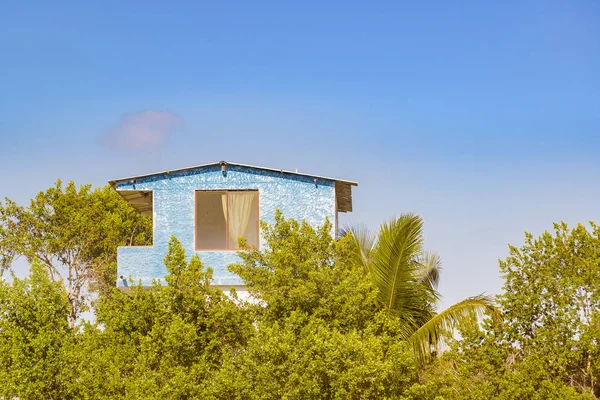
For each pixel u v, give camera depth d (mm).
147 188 31953
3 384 26734
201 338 26141
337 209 35156
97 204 41438
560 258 27312
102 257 41500
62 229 40719
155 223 31703
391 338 26391
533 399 25266
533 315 26797
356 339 25078
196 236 31578
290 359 24906
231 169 31984
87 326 27234
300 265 27188
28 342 27391
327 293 27047
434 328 29234
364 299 27297
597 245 27281
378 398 25016
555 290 26797
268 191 31781
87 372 26188
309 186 31781
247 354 25250
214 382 25250
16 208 40875
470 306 29078
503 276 27469
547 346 25984
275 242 28078
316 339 24938
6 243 40344
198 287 26750
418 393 25531
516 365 26062
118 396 25453
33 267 28359
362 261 31578
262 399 24609
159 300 26594
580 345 25750
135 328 26812
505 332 26922
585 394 24750
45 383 26734
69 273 41031
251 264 28141
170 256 27062
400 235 30016
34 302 27797
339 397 24500
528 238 27609
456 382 26781
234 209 31750
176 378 24969
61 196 41125
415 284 30594
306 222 29844
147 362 25781
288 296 26891
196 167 31922
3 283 28219
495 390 25891
